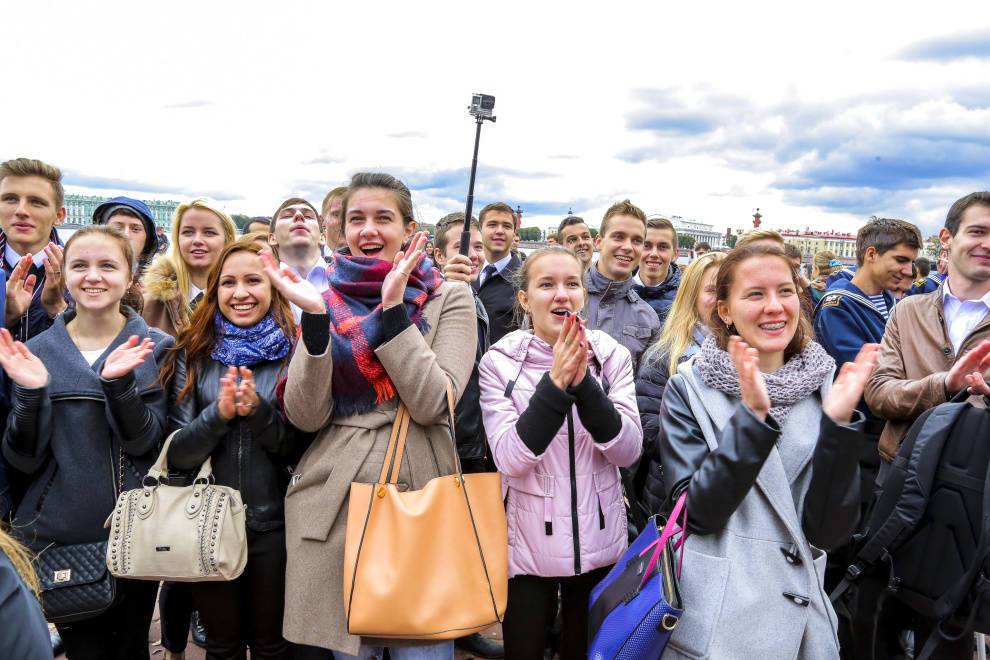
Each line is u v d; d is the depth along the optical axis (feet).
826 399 5.25
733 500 5.15
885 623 7.18
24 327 8.93
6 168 10.22
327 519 6.29
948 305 9.25
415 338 6.31
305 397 6.28
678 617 4.90
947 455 6.39
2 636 3.17
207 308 7.41
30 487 6.86
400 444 6.46
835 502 5.13
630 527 8.33
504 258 15.39
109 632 7.28
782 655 5.18
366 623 5.80
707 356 6.10
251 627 7.13
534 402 6.30
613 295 12.55
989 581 5.90
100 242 7.29
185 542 6.25
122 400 6.53
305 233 12.83
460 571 6.04
